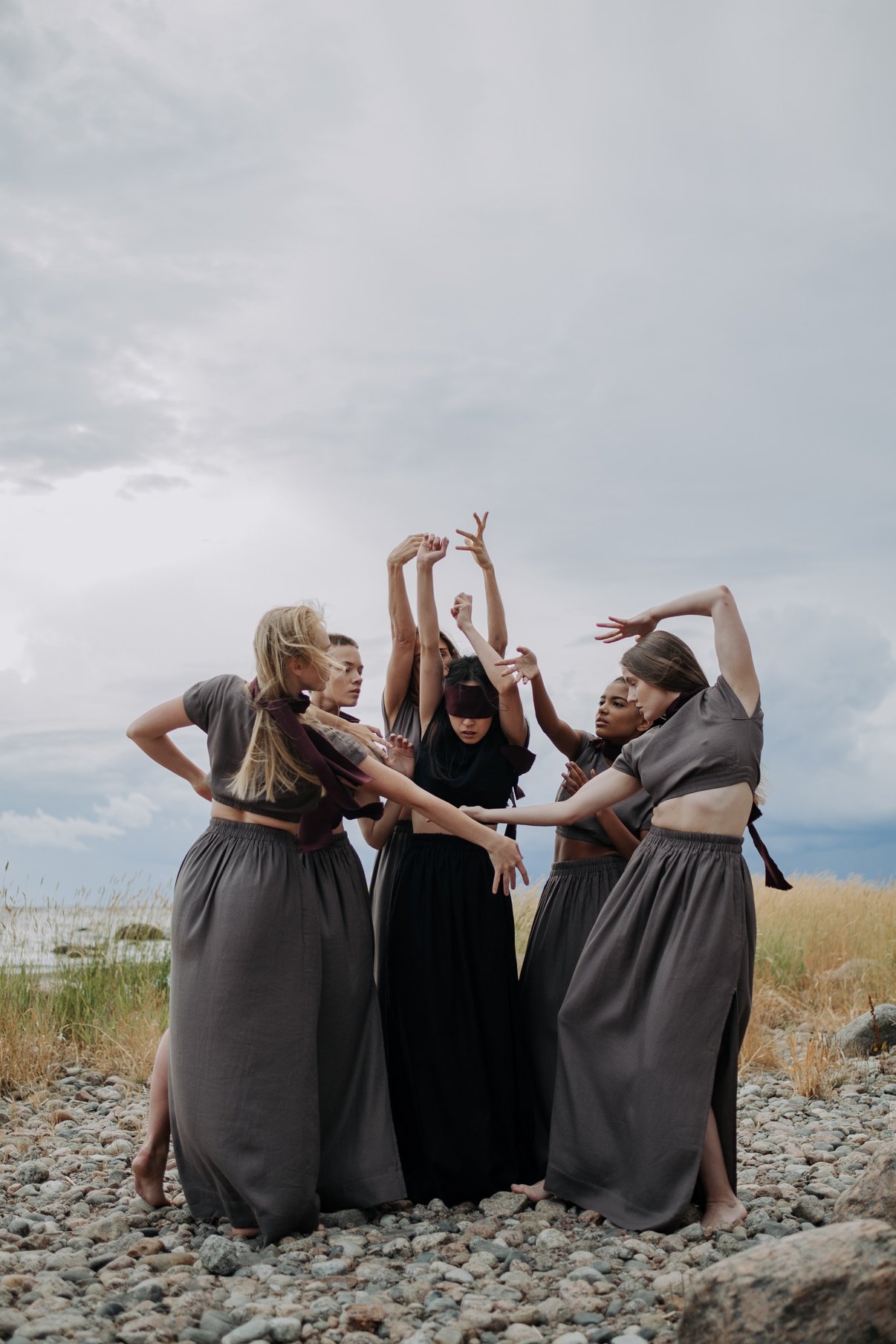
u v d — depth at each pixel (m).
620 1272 3.22
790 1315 2.38
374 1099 3.93
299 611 3.75
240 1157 3.58
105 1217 3.87
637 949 3.80
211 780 3.88
